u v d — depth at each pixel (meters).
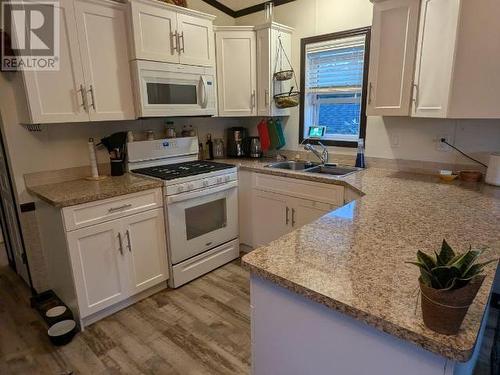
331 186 2.41
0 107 2.14
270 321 1.13
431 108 2.02
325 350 0.99
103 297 2.19
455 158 2.33
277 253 1.16
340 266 1.05
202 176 2.64
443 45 1.90
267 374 1.19
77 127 2.50
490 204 1.69
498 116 1.79
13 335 2.09
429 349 0.73
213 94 2.94
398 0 2.06
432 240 1.24
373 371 0.89
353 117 2.93
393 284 0.94
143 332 2.10
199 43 2.75
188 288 2.62
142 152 2.74
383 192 1.97
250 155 3.46
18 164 2.26
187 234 2.63
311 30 2.97
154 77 2.48
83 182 2.38
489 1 1.71
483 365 1.60
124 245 2.25
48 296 2.48
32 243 2.39
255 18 3.35
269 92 3.02
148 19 2.39
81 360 1.87
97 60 2.25
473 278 0.67
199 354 1.91
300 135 3.25
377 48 2.22
